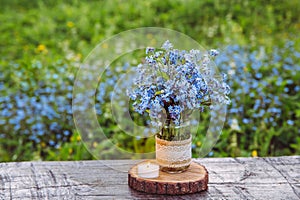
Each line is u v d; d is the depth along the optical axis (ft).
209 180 4.54
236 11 12.10
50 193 4.38
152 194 4.32
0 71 9.16
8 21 12.55
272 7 12.25
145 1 12.81
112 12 12.69
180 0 12.87
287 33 10.91
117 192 4.36
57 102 7.66
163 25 11.75
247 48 9.47
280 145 7.20
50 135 7.38
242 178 4.58
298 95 7.83
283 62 8.83
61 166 4.79
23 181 4.55
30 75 8.41
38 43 11.14
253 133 7.19
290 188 4.44
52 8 13.43
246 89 7.61
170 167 4.39
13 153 7.13
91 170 4.71
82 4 13.41
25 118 7.54
